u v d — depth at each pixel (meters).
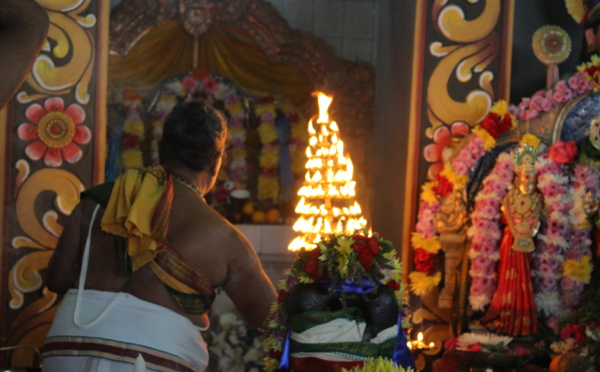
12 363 4.61
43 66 4.69
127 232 2.20
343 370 1.80
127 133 5.86
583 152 4.39
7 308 4.62
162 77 6.09
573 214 4.40
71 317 2.18
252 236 5.78
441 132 4.94
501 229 4.57
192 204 2.32
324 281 2.01
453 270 4.67
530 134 4.48
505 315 4.42
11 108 4.62
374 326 1.98
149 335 2.15
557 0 4.99
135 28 5.95
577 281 4.40
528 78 4.99
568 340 4.27
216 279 2.30
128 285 2.20
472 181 4.64
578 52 5.00
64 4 4.72
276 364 2.08
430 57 4.94
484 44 4.96
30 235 4.67
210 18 6.08
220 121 2.42
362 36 6.62
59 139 4.72
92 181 4.79
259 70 6.32
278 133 6.16
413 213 4.91
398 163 5.21
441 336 4.81
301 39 6.34
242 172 6.09
